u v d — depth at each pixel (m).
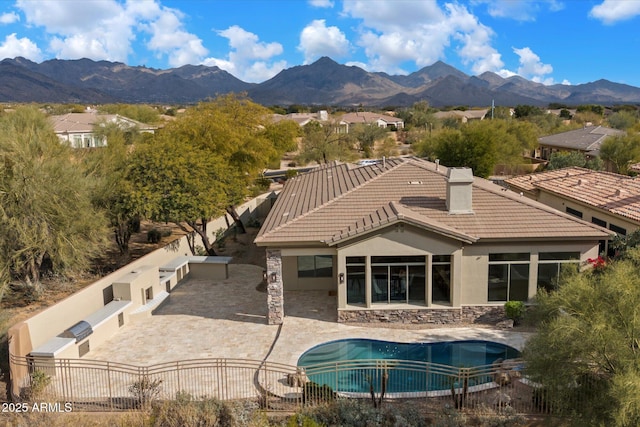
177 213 28.30
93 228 24.81
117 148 31.53
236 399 14.64
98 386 16.00
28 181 22.53
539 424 13.41
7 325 18.73
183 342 19.47
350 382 16.34
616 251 22.30
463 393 14.48
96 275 27.41
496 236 20.17
